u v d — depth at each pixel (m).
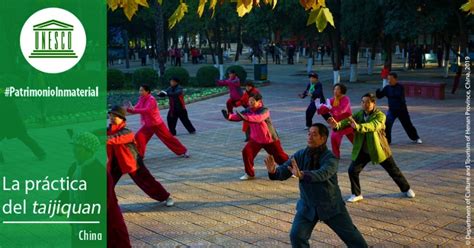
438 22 20.95
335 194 5.23
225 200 8.33
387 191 8.56
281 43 51.38
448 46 28.27
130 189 9.05
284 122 15.91
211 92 23.66
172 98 14.21
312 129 5.26
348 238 5.29
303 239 5.27
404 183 8.14
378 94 12.46
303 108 18.83
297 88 25.89
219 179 9.60
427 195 8.30
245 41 57.00
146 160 11.33
